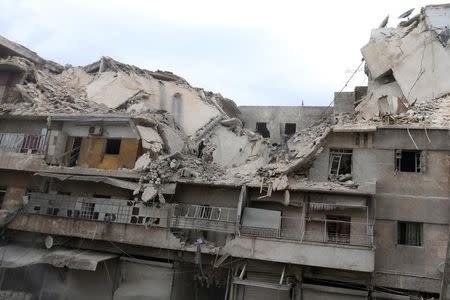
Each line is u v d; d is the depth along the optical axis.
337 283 18.91
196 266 20.73
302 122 32.94
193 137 28.64
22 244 23.34
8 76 28.59
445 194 18.62
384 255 18.59
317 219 19.55
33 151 24.19
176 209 21.06
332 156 20.75
